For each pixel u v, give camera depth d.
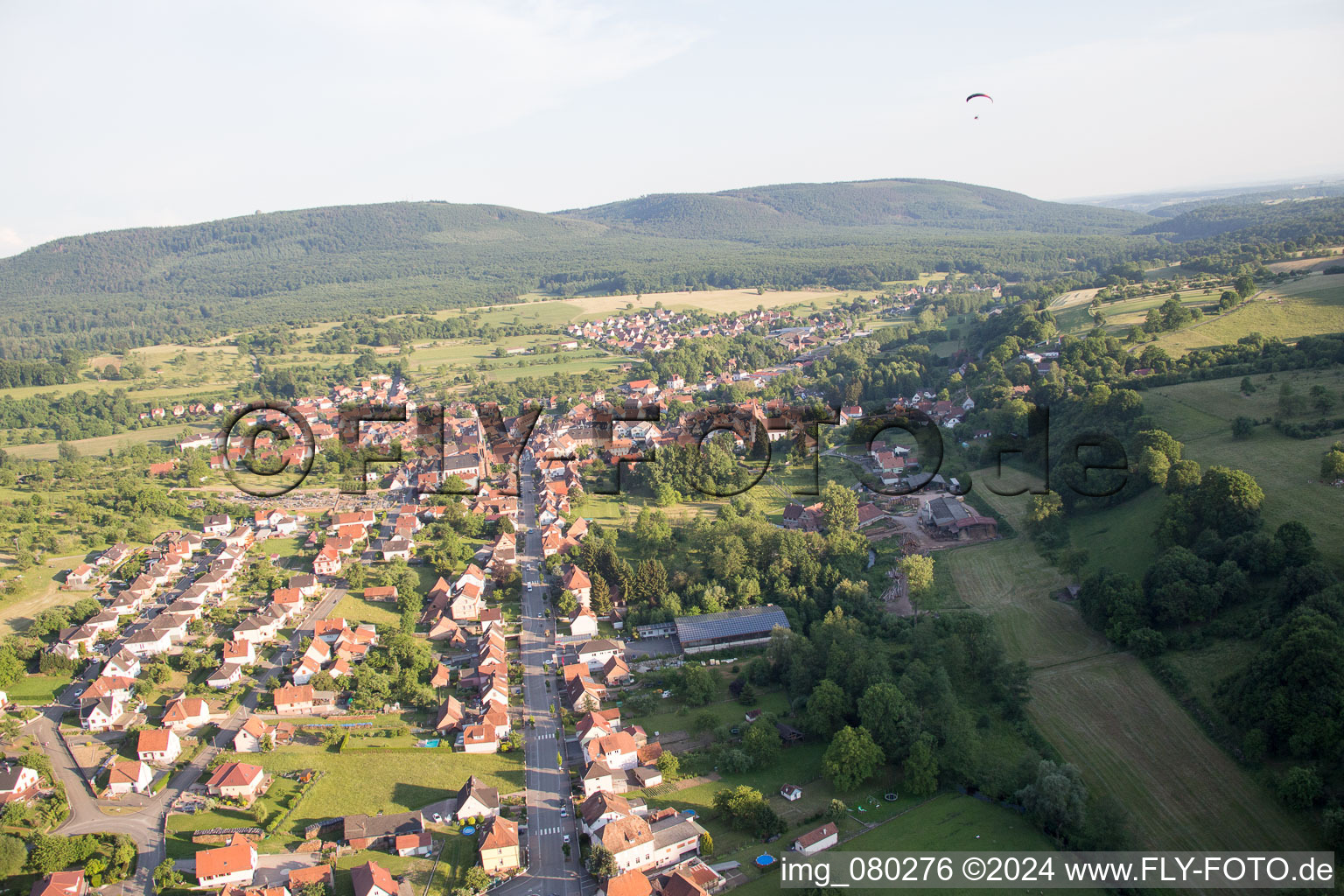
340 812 146.75
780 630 190.00
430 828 141.88
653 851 131.88
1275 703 136.62
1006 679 166.25
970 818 139.88
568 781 154.62
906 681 162.50
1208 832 128.12
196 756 163.50
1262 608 164.75
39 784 153.38
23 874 131.75
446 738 168.62
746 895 124.50
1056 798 132.88
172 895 128.00
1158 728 151.25
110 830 143.38
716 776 155.38
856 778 147.75
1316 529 175.62
